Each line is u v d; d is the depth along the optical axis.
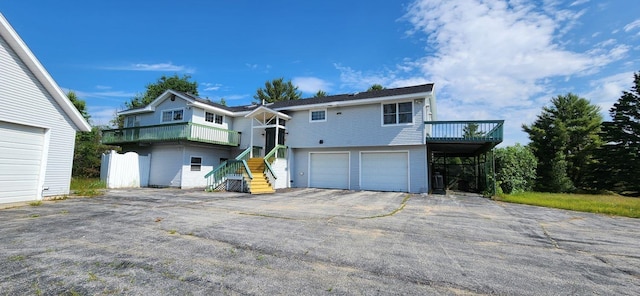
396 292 2.93
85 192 10.91
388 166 14.99
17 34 8.02
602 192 22.23
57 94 9.31
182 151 15.93
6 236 4.74
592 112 26.58
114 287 2.89
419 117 14.04
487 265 3.86
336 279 3.24
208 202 9.61
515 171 15.18
